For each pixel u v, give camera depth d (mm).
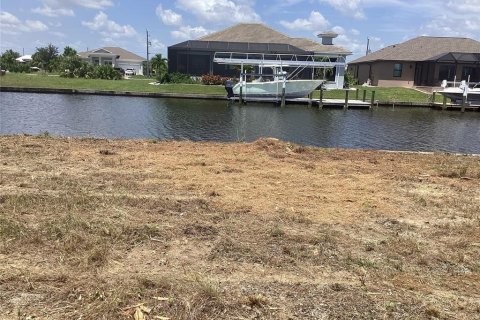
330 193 5957
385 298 3246
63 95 35375
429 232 4668
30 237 3896
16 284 3152
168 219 4637
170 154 8195
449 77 43625
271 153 8641
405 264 3863
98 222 4367
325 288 3352
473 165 8320
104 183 5906
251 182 6336
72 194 5234
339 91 39156
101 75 46906
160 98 35375
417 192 6191
